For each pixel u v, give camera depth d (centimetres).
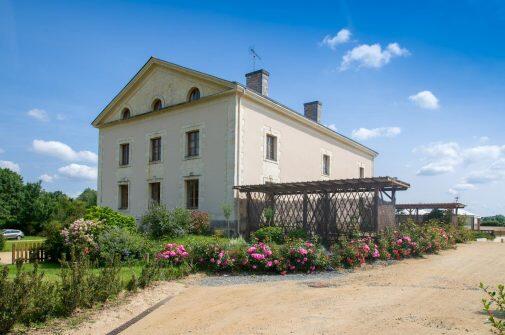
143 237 1255
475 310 589
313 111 2423
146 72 2042
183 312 614
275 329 515
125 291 718
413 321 534
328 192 1506
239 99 1675
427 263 1114
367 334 485
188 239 1414
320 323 534
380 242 1182
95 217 1277
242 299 692
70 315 579
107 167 2191
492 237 2481
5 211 3669
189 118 1823
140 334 515
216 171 1689
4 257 1494
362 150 2756
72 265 648
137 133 2059
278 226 1593
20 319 512
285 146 1941
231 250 1010
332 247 1098
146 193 1969
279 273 966
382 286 787
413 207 2314
